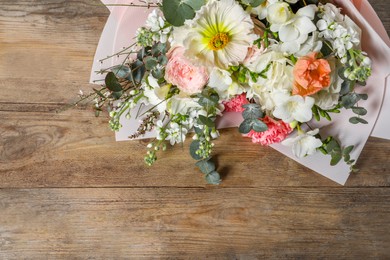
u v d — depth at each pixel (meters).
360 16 0.85
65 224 1.08
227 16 0.79
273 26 0.78
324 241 1.10
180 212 1.09
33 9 1.07
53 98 1.07
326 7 0.83
